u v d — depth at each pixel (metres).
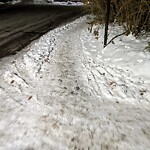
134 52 5.47
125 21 7.19
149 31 6.80
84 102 3.90
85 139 2.93
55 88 4.38
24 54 6.53
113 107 3.75
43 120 3.33
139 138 2.95
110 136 2.99
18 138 2.93
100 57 6.09
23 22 12.47
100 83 4.62
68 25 11.65
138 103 3.84
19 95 4.09
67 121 3.32
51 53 6.68
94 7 8.78
